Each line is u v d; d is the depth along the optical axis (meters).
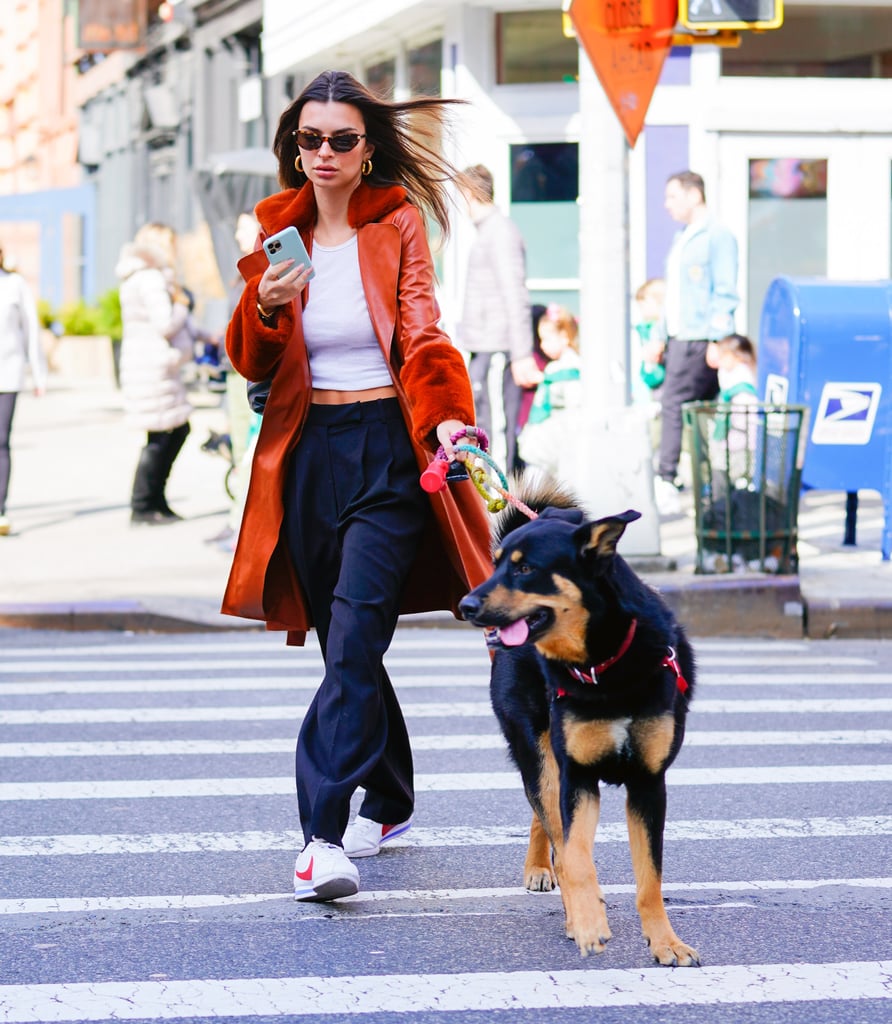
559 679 5.34
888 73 19.83
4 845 6.82
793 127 19.33
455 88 19.31
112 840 6.90
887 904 5.97
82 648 12.16
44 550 15.59
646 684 5.26
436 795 7.69
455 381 5.95
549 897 6.11
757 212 19.48
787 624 12.59
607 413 13.32
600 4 12.70
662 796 5.42
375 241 6.12
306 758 5.98
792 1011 4.84
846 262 19.61
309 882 5.84
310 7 22.12
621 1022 4.75
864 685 10.53
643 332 17.66
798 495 12.84
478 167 16.28
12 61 62.34
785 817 7.26
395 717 6.61
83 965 5.27
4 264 16.55
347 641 5.90
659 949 5.30
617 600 5.21
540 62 19.33
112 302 37.38
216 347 18.05
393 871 6.46
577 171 19.36
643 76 12.81
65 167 54.97
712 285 16.41
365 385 6.09
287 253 5.84
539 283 19.50
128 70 44.78
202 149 37.09
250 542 6.19
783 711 9.67
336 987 5.05
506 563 5.32
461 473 6.06
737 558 12.80
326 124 6.03
